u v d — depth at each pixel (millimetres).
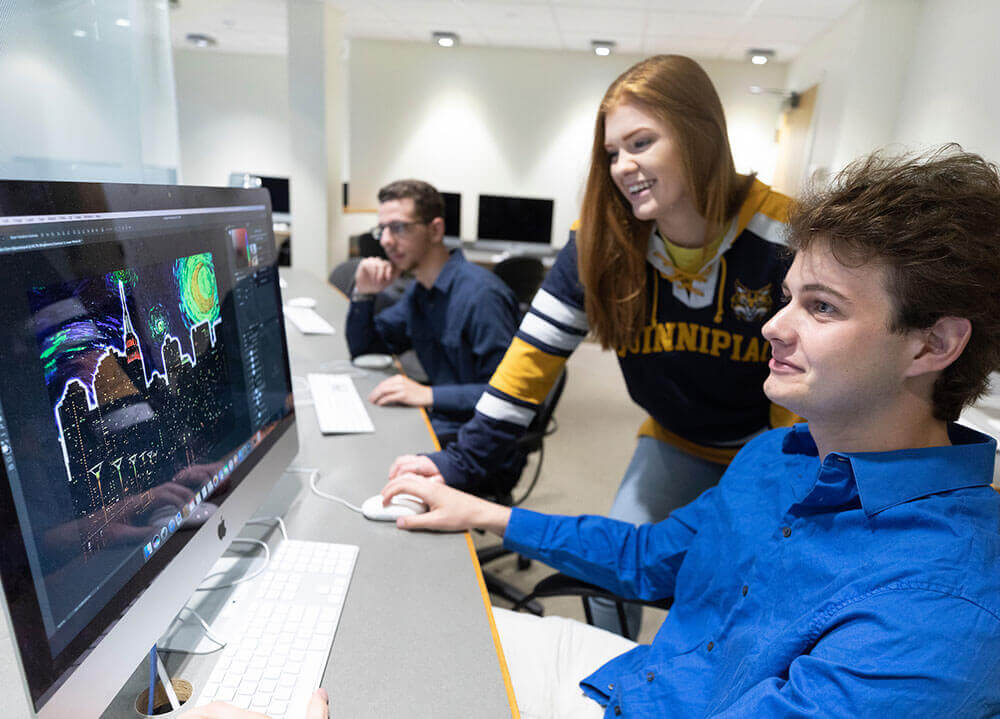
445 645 759
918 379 597
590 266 1256
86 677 520
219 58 7230
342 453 1295
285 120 7414
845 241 571
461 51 6137
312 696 642
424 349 2074
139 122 1138
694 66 1118
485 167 6379
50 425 499
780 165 5859
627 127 1129
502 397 1285
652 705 802
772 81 5969
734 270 1232
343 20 5457
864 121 4117
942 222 537
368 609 817
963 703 495
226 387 848
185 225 747
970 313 548
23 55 916
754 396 1370
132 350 624
